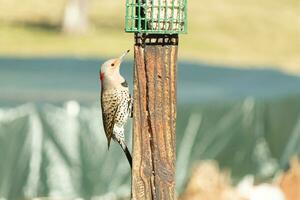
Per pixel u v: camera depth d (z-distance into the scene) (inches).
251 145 748.6
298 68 1957.4
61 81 827.4
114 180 689.6
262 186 579.8
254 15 2363.4
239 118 741.3
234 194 568.7
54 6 2409.0
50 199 677.3
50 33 2154.3
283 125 760.3
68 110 680.4
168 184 413.7
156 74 411.5
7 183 667.4
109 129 480.1
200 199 565.3
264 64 1968.5
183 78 869.2
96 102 690.2
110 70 479.8
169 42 413.1
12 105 673.0
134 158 414.0
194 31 2206.0
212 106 728.3
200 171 571.2
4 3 2404.0
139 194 414.3
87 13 2177.7
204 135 726.5
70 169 679.7
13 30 2156.7
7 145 666.8
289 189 573.3
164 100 412.5
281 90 791.1
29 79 839.7
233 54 2036.2
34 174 672.4
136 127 412.8
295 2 2490.2
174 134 414.0
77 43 2064.5
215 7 2420.0
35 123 674.2
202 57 1983.3
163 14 418.6
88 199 682.2
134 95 412.5
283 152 761.0
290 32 2256.4
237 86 817.5
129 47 2048.5
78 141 681.6
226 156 738.2
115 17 2343.8
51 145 677.3
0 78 845.8
